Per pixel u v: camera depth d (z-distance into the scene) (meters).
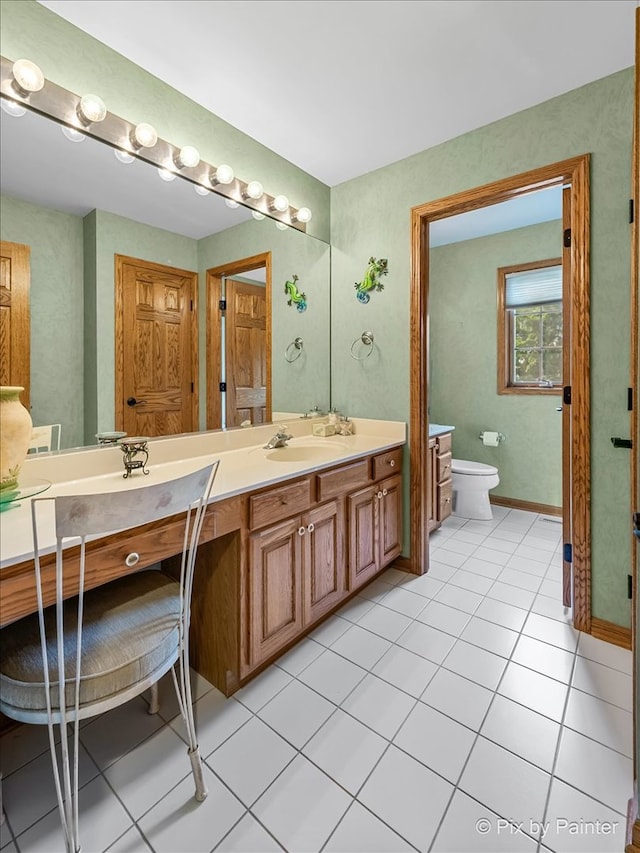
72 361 1.55
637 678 1.00
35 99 1.39
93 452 1.56
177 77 1.75
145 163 1.72
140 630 1.11
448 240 3.95
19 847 1.04
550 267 3.55
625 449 1.79
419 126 2.10
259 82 1.79
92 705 0.98
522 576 2.45
